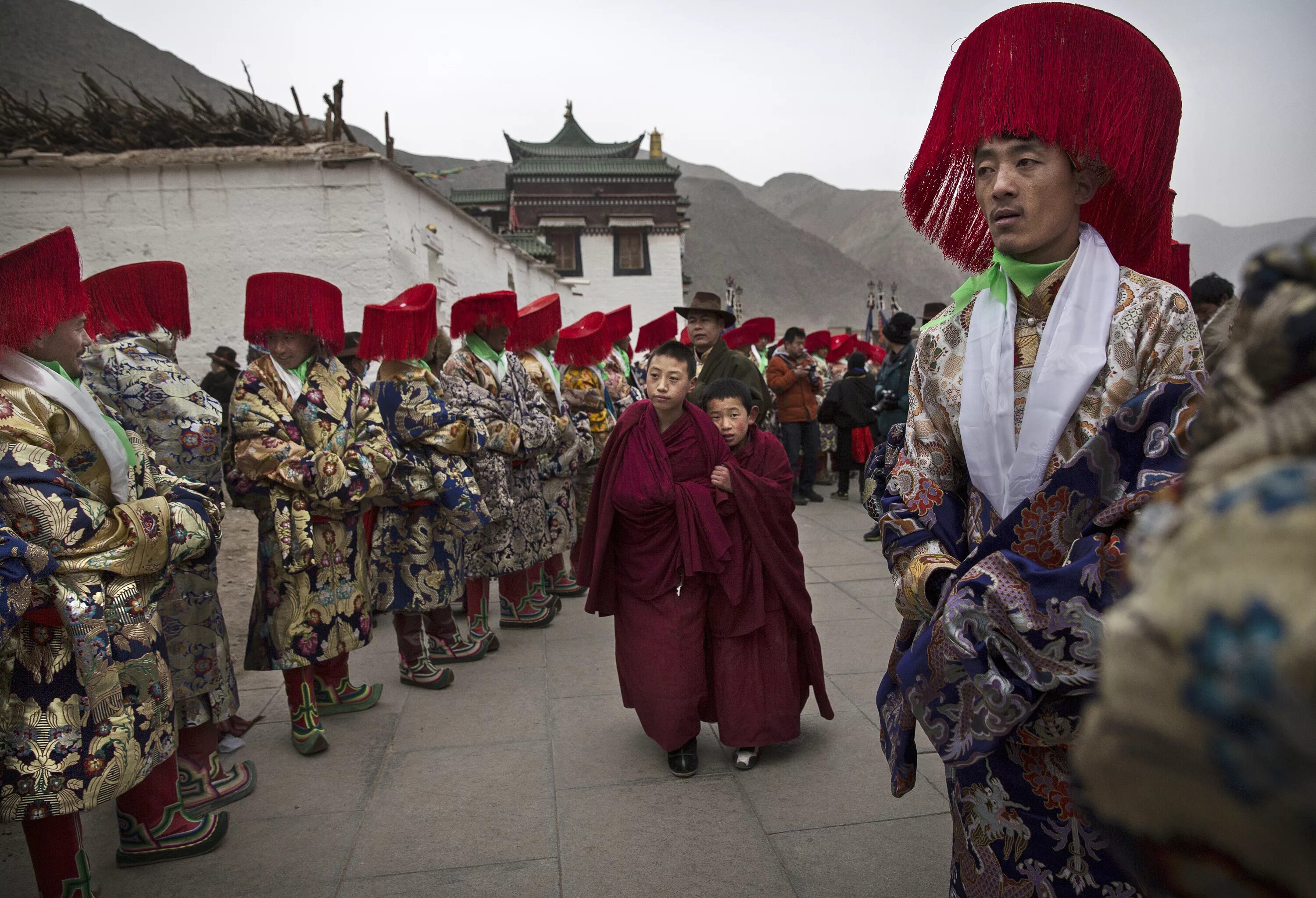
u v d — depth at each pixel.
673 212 33.91
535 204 33.44
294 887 2.55
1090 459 1.32
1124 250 1.63
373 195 10.13
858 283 196.75
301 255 10.16
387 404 4.11
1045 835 1.37
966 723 1.32
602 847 2.73
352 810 3.03
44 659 2.13
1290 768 0.39
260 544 3.52
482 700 4.08
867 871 2.54
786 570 3.22
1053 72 1.40
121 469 2.35
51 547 2.08
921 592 1.46
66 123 10.84
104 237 10.10
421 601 4.19
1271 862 0.43
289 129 11.07
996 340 1.51
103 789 2.17
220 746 3.54
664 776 3.22
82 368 2.88
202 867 2.68
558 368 6.77
